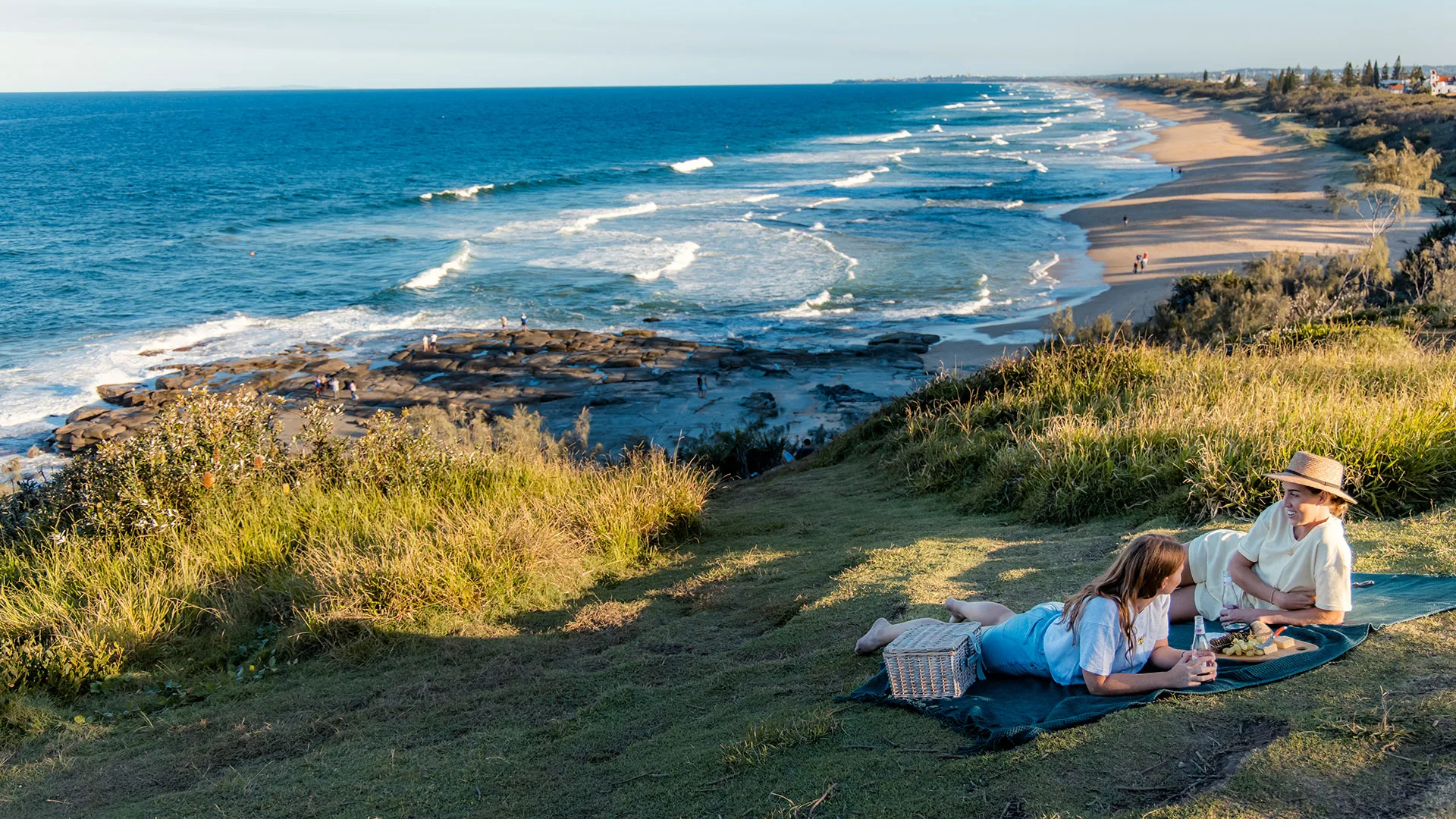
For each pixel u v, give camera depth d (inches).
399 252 2000.5
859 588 231.6
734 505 430.0
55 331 1384.1
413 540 279.7
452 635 244.2
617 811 140.1
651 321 1443.2
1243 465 263.4
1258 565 162.2
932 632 157.6
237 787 173.0
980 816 115.6
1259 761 113.9
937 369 1165.7
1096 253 1804.9
